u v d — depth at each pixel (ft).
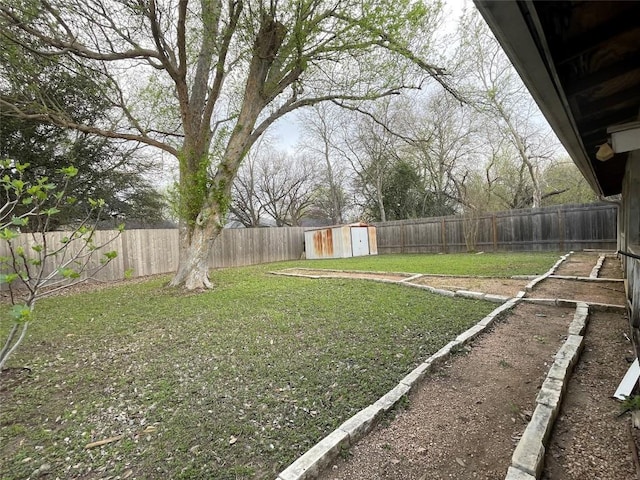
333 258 45.73
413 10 16.90
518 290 16.44
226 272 31.76
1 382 8.48
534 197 48.73
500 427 6.11
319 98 23.40
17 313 5.21
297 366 8.84
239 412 6.77
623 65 3.81
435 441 5.76
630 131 5.24
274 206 74.13
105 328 13.16
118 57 18.30
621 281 16.99
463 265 26.94
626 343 9.52
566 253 31.99
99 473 5.22
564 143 6.70
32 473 5.24
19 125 26.96
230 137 21.49
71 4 16.52
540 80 3.77
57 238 26.73
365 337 10.82
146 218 44.47
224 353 9.98
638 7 2.80
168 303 17.39
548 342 10.03
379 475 5.04
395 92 23.59
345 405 6.85
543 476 4.86
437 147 58.18
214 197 21.18
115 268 30.04
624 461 5.08
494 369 8.45
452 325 11.66
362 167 65.46
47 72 24.58
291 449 5.59
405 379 7.70
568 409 6.51
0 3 15.10
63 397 7.66
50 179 29.86
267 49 19.15
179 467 5.27
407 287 18.93
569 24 3.02
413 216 62.54
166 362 9.52
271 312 14.42
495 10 2.64
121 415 6.85
